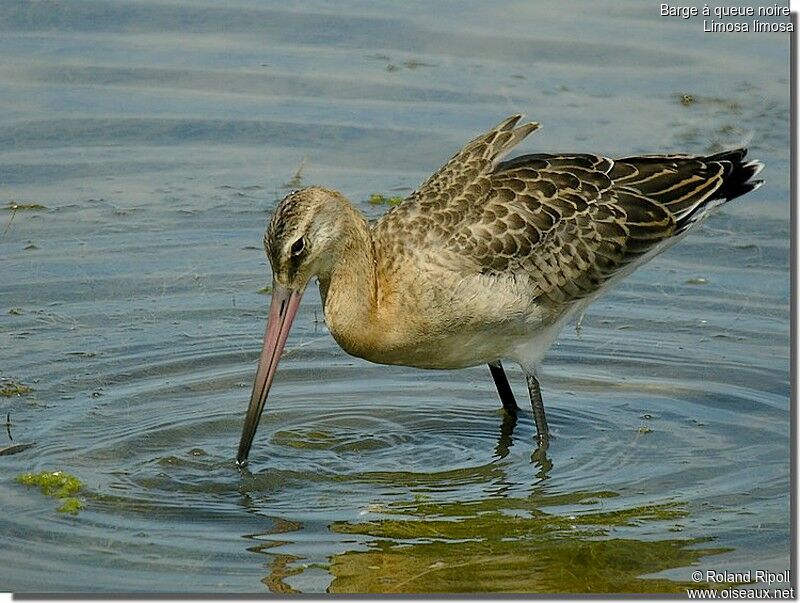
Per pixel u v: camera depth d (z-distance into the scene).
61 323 15.87
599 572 11.66
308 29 22.20
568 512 12.61
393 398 14.95
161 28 22.19
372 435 14.11
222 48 21.64
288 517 12.40
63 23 22.14
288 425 14.22
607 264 14.35
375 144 19.33
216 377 15.03
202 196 18.44
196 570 11.46
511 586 11.45
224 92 20.53
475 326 13.80
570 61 21.16
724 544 12.09
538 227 13.97
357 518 12.40
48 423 13.88
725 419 14.41
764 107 19.89
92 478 12.90
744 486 13.07
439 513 12.55
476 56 21.38
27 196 18.27
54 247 17.31
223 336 15.84
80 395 14.48
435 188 14.02
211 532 12.06
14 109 19.92
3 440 13.52
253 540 11.97
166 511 12.40
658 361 15.56
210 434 13.88
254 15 22.62
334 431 14.16
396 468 13.45
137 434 13.77
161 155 19.23
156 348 15.49
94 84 20.59
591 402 14.85
